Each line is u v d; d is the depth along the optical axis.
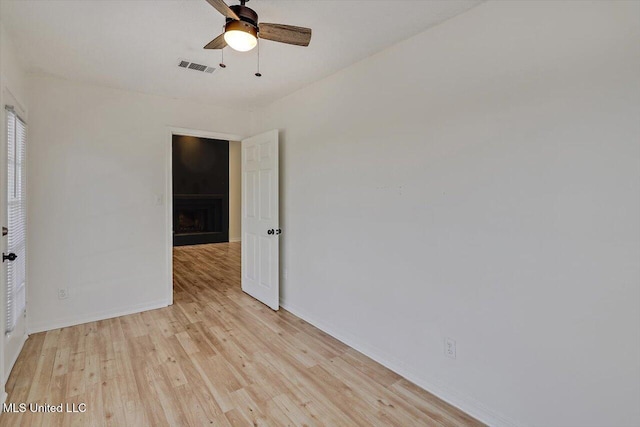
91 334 2.88
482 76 1.81
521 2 1.64
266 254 3.65
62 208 3.01
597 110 1.42
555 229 1.55
